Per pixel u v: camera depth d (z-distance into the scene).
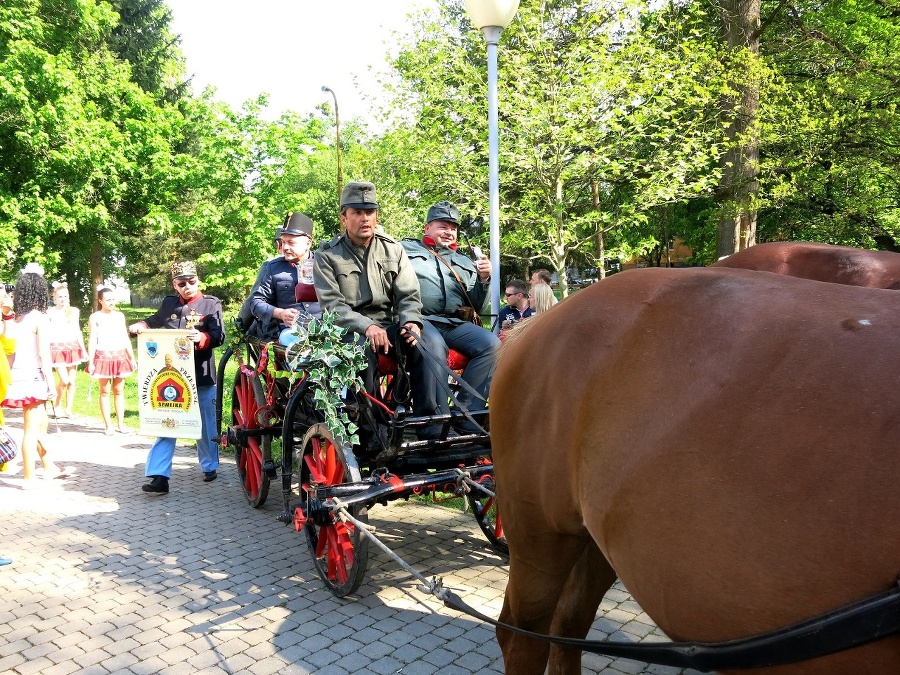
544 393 1.92
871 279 2.01
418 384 3.96
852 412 1.26
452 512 5.41
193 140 21.72
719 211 10.45
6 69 13.87
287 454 4.51
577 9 8.71
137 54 22.56
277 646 3.42
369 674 3.16
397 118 9.42
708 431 1.43
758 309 1.52
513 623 2.22
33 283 6.38
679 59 8.84
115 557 4.60
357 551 3.67
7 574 4.34
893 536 1.16
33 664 3.28
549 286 6.27
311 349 3.84
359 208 4.02
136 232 23.53
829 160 9.22
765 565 1.29
